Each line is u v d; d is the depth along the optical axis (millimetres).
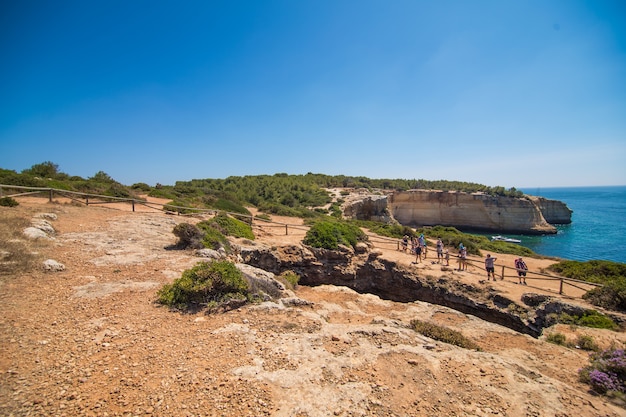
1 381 4156
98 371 4629
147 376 4609
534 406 4812
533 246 49594
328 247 21375
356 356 5715
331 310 9164
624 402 5602
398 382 5055
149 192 33281
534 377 5793
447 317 11062
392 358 5797
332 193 64812
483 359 6148
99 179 35344
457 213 68312
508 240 54906
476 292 16438
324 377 4949
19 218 12133
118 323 6176
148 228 15562
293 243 21234
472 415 4480
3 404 3752
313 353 5625
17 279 7531
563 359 8094
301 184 68000
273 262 18750
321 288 14742
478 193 71062
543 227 63312
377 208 60594
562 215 77750
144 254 11086
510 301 15000
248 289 8203
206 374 4758
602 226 72250
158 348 5430
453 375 5445
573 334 10914
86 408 3844
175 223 18156
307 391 4551
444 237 33344
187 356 5238
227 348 5586
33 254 9016
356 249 22391
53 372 4488
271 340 5992
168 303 7203
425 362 5773
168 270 9602
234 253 16125
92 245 11336
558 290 16094
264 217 34625
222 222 20156
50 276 8094
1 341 5102
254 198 49938
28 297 6793
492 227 66062
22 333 5414
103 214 17750
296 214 41594
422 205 69938
